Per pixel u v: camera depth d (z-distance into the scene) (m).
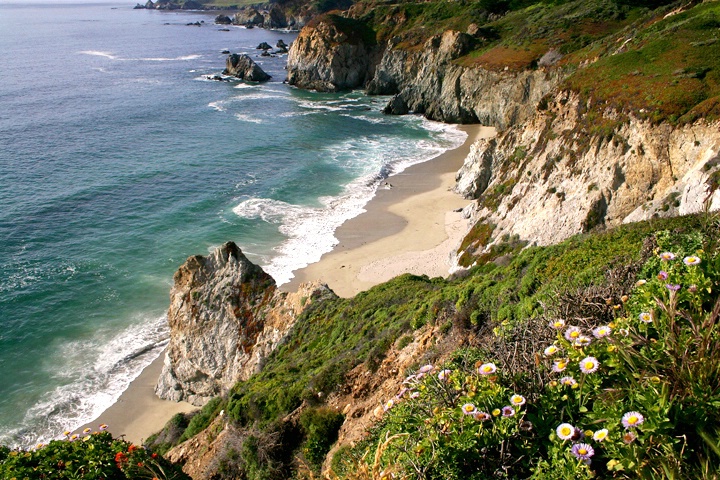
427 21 116.69
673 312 6.41
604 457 5.82
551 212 34.28
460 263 38.09
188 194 56.72
